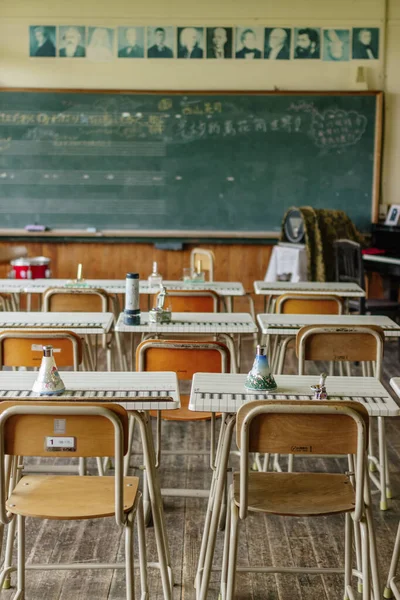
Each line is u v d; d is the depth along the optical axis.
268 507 2.21
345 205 7.83
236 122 7.71
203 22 7.62
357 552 2.59
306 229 6.80
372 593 2.52
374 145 7.74
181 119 7.70
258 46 7.66
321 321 3.76
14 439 2.08
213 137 7.73
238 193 7.81
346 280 6.26
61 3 7.59
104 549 2.96
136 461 3.91
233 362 3.63
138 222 7.86
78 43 7.64
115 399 2.34
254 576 2.78
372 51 7.67
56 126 7.70
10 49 7.64
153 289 4.97
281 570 2.55
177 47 7.66
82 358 3.36
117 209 7.83
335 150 7.75
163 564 2.49
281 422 2.08
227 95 7.67
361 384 2.60
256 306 8.02
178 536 3.08
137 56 7.66
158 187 7.80
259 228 7.88
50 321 3.74
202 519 3.24
